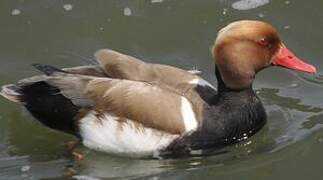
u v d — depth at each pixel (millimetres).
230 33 8195
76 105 8227
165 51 10172
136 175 8273
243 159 8484
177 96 8211
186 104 8188
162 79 8422
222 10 10836
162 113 8047
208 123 8258
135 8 10836
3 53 9961
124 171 8320
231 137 8477
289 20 10664
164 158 8344
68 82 8250
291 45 10266
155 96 8117
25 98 8391
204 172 8305
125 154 8328
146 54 10117
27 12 10625
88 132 8297
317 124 8961
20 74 9617
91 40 10258
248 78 8336
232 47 8188
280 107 9281
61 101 8297
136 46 10227
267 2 10938
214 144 8406
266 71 9953
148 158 8352
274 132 8867
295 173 8273
